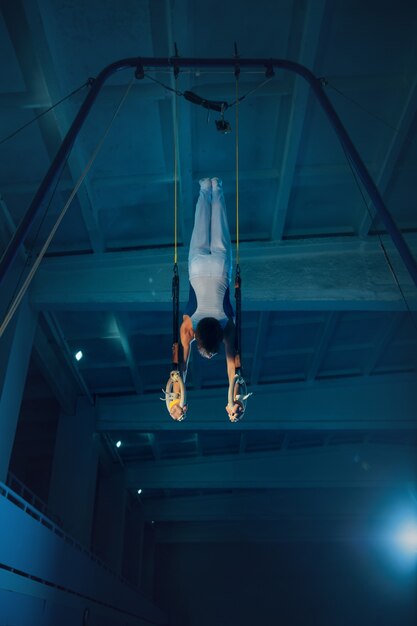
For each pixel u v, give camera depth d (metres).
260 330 17.50
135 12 9.05
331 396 21.30
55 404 21.19
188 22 9.45
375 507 29.56
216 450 26.50
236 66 8.59
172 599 33.59
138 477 26.64
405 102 10.70
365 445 27.12
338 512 29.66
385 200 13.34
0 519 10.17
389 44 10.01
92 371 19.25
